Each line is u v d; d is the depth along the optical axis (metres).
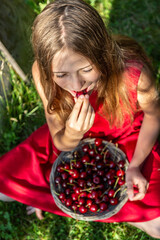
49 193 2.45
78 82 1.58
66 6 1.40
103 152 2.49
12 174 2.49
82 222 2.83
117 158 2.45
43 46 1.46
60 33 1.39
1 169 2.49
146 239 2.66
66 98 2.09
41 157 2.54
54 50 1.42
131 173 2.27
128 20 3.90
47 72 1.62
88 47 1.42
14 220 2.96
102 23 1.53
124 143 2.49
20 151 2.54
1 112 3.27
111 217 2.31
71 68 1.48
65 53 1.42
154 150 2.42
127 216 2.29
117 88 1.96
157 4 3.95
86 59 1.46
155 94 2.10
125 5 3.99
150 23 3.88
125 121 2.31
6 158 2.53
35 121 3.40
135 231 2.73
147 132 2.30
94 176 2.48
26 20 3.30
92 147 2.55
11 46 3.17
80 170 2.53
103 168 2.50
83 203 2.37
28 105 3.45
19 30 3.28
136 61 1.95
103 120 2.33
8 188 2.48
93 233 2.79
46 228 2.89
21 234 2.89
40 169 2.49
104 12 3.93
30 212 2.92
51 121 2.28
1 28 2.96
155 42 3.74
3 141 3.31
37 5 3.33
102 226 2.80
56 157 2.58
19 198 2.48
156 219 2.24
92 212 2.35
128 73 1.93
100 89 1.97
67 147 2.18
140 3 3.98
